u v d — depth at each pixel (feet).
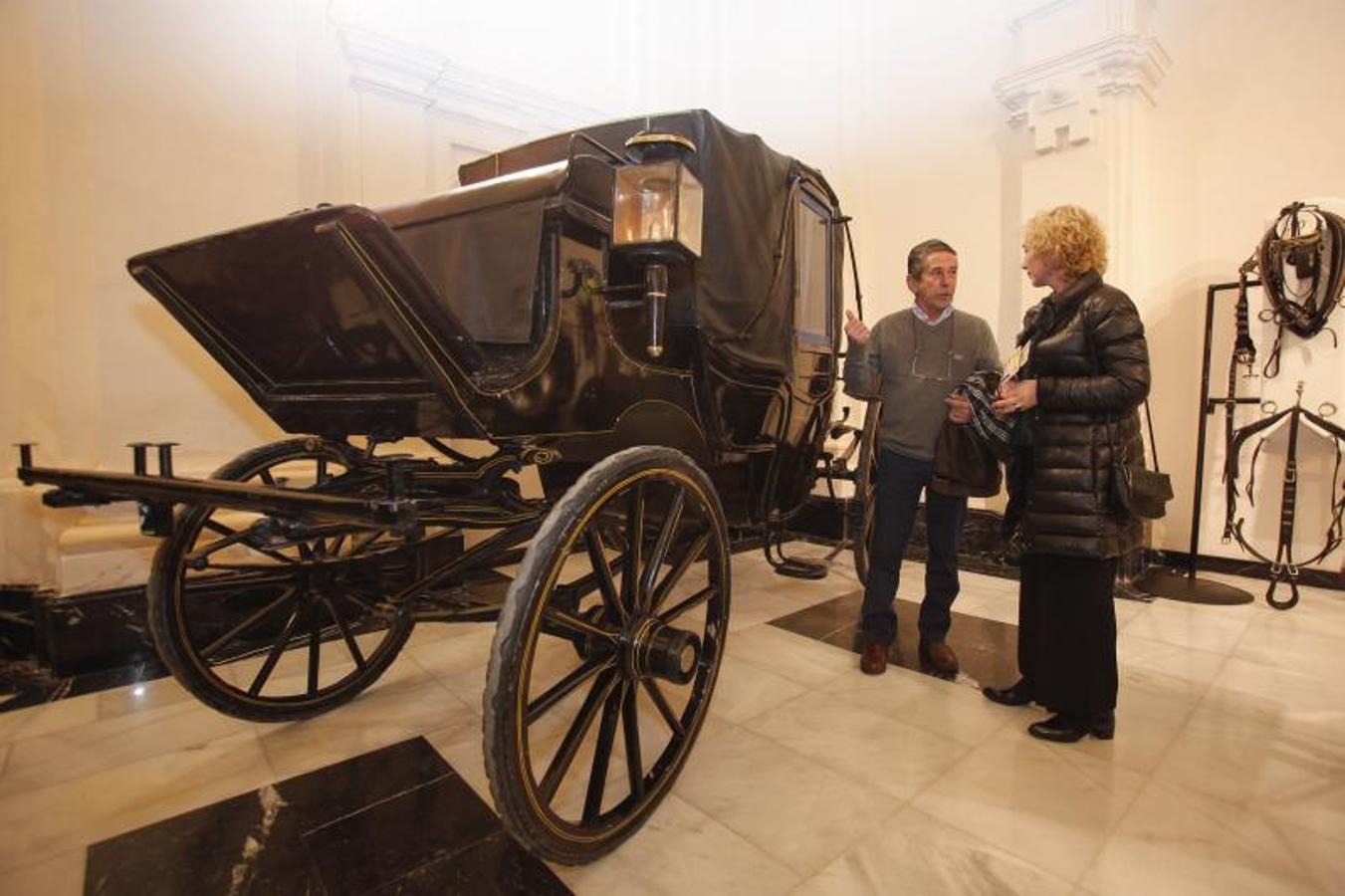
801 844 5.15
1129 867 4.90
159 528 4.54
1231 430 12.32
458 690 7.81
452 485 6.34
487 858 4.94
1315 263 11.27
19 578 8.64
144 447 4.38
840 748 6.61
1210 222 13.01
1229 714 7.32
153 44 9.66
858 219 16.78
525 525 5.73
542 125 14.98
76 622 8.16
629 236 4.84
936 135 15.71
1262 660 8.81
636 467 4.90
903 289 16.34
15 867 4.79
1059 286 6.77
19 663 8.39
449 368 4.62
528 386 5.05
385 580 7.53
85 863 4.83
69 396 8.89
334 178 11.66
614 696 5.09
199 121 10.09
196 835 5.16
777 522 9.98
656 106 17.80
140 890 4.58
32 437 8.71
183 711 7.25
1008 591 11.97
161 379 9.66
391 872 4.78
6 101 8.50
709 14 18.97
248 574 6.48
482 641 9.39
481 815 5.45
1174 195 13.34
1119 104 12.92
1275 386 11.96
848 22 16.89
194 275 5.47
